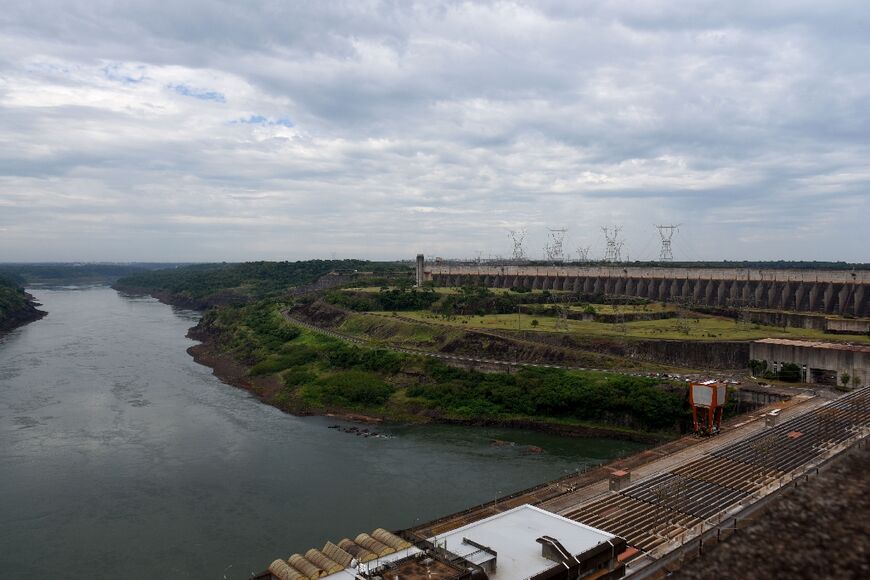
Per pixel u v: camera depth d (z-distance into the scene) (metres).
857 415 125.88
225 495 104.62
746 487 94.69
